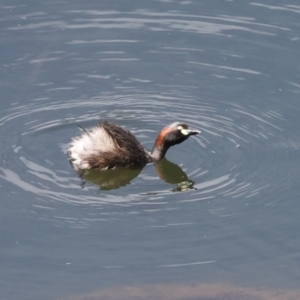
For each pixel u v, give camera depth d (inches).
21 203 543.5
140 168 601.6
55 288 464.1
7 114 656.4
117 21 792.9
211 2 817.5
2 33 773.3
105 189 567.5
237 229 519.2
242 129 644.1
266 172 585.0
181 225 523.5
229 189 565.3
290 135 633.0
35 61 737.0
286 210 539.5
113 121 656.4
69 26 785.6
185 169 593.3
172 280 471.8
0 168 580.4
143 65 736.3
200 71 726.5
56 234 514.0
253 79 712.4
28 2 817.5
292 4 807.7
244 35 770.2
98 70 728.3
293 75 713.0
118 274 476.7
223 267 482.6
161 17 797.9
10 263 486.6
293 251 497.0
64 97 687.7
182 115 668.1
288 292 459.5
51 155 598.5
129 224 524.7
